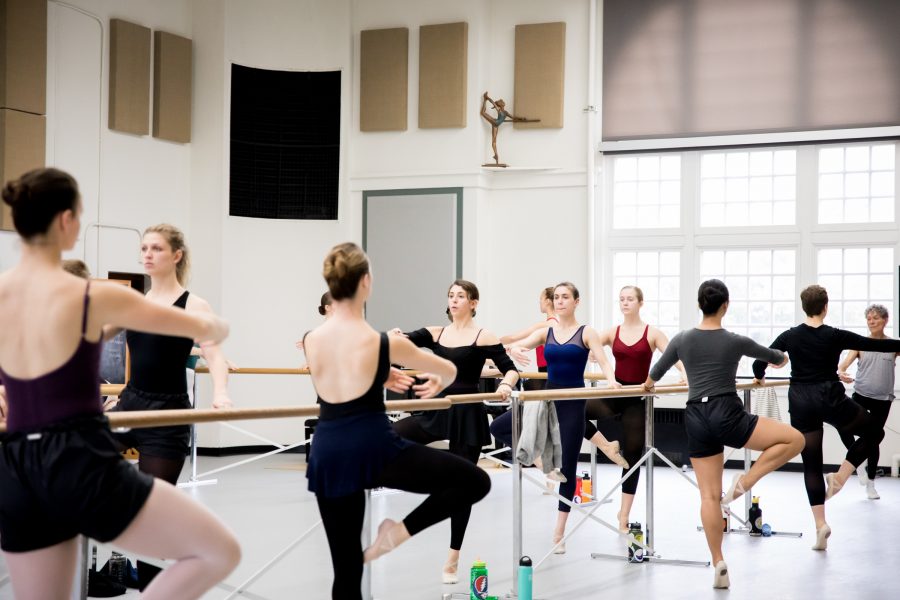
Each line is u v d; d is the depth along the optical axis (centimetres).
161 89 1030
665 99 1048
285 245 1091
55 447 211
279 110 1096
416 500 756
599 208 1073
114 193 990
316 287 1102
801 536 619
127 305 224
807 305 588
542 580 484
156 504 220
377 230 1100
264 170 1086
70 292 216
